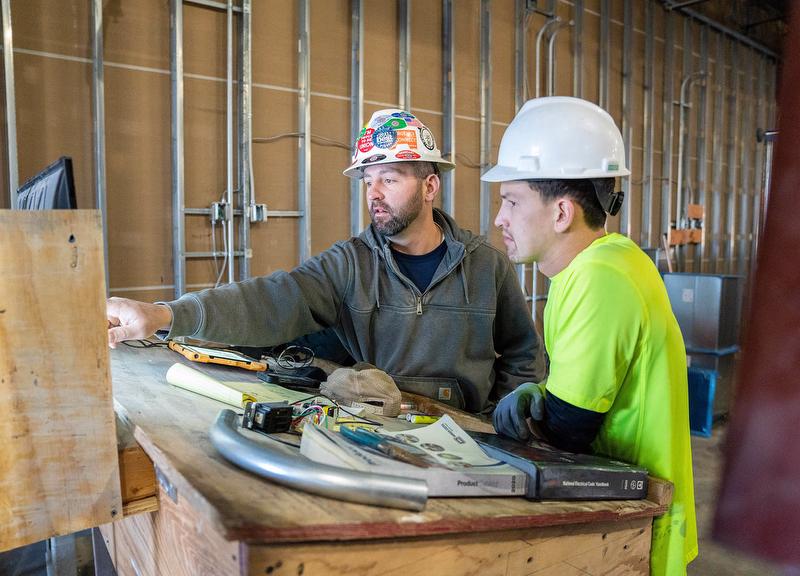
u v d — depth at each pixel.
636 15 5.66
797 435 0.21
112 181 2.82
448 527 0.69
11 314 0.78
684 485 1.04
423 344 1.71
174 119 2.96
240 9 3.13
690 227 6.55
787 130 0.22
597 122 1.08
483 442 0.98
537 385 1.13
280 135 3.38
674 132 6.34
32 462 0.81
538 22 4.77
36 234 0.79
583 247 1.10
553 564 0.85
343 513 0.65
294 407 1.02
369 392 1.25
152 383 1.24
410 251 1.72
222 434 0.79
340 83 3.63
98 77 2.70
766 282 0.22
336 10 3.58
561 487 0.85
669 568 1.02
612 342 0.97
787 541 0.21
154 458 0.82
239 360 1.50
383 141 1.58
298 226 3.50
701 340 4.33
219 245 3.20
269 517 0.61
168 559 0.89
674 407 1.03
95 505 0.86
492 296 1.75
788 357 0.21
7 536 0.80
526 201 1.10
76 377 0.83
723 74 7.04
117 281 2.85
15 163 2.47
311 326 1.62
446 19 4.11
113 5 2.78
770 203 0.22
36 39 2.57
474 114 4.35
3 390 0.79
